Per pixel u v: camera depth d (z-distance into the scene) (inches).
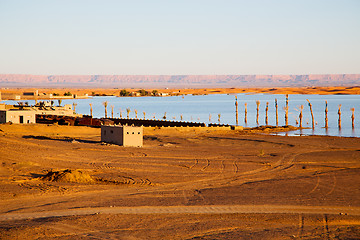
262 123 6225.4
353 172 2080.5
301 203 1457.9
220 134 4010.8
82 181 1768.0
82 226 1148.5
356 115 7440.9
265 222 1230.9
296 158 2534.5
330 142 3410.4
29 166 2053.4
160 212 1312.7
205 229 1148.5
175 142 3299.7
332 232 1148.5
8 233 1064.8
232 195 1568.7
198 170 2096.5
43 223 1163.3
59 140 3107.8
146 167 2130.9
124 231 1115.9
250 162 2367.1
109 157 2400.3
